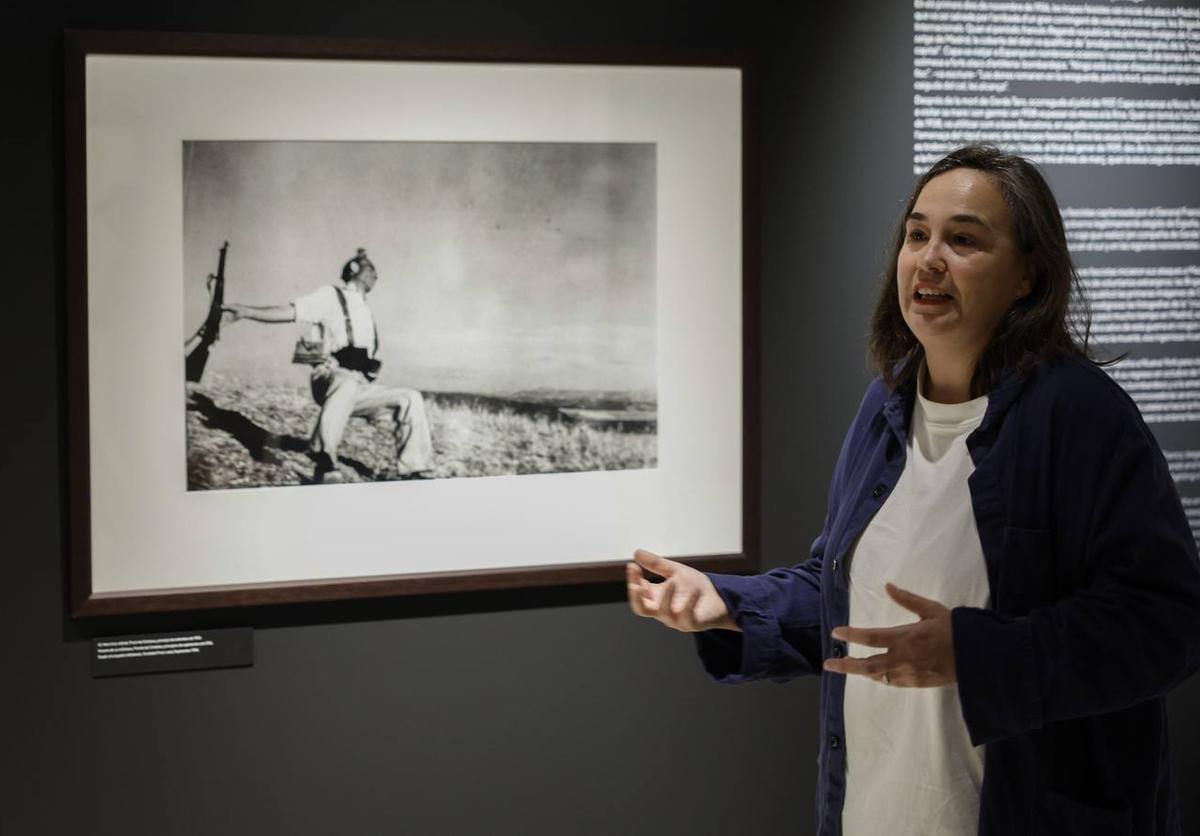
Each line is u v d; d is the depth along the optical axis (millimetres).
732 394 2625
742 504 2646
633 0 2549
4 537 2359
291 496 2432
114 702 2439
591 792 2686
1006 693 1404
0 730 2395
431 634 2578
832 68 2676
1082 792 1538
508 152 2475
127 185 2312
